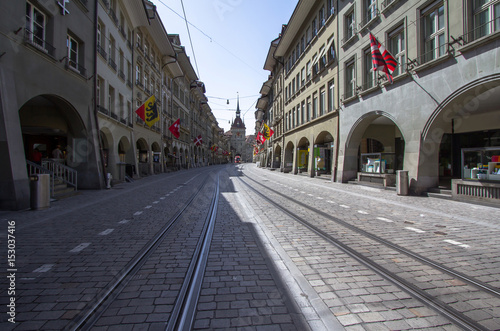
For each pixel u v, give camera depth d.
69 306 2.54
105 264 3.57
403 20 11.29
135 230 5.32
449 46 9.02
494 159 7.93
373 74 13.30
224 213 7.00
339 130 16.62
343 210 7.42
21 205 7.55
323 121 19.16
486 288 2.90
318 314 2.42
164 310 2.47
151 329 2.18
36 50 8.91
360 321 2.31
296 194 10.89
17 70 8.05
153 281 3.06
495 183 7.74
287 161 30.39
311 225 5.67
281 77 33.06
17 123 7.89
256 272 3.31
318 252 4.03
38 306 2.53
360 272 3.32
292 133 27.48
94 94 13.26
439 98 9.47
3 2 7.54
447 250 4.14
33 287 2.92
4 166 7.42
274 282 3.04
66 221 6.13
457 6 8.82
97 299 2.66
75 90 11.60
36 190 7.58
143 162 24.83
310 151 21.89
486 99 9.39
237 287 2.92
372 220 6.19
